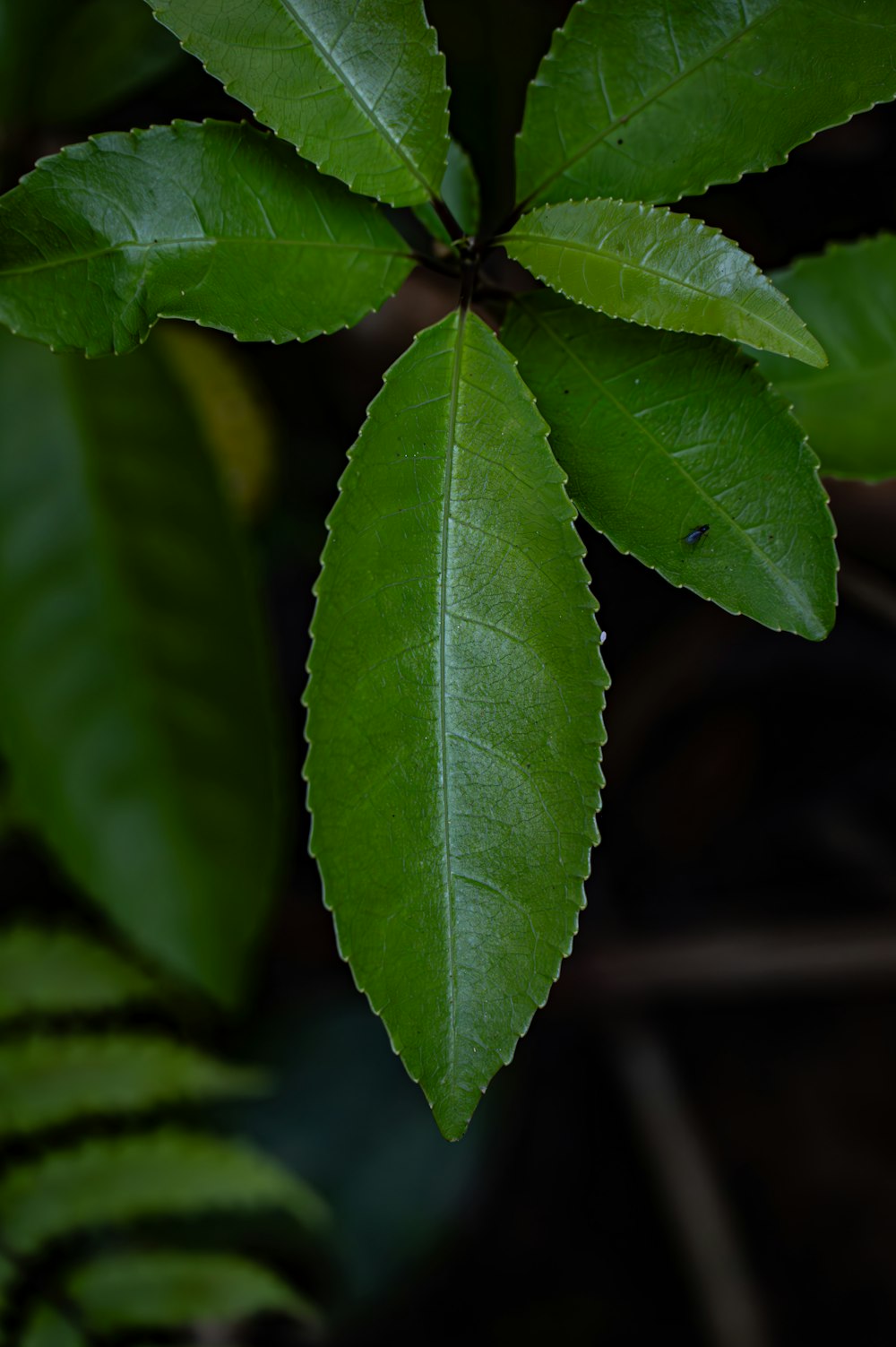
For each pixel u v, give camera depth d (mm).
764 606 629
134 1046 957
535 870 625
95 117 817
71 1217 916
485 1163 1311
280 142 632
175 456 875
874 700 1477
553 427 639
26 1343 912
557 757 625
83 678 883
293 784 1362
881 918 1386
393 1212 1116
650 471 635
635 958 1365
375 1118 1140
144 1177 929
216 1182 938
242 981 896
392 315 950
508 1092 1203
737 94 637
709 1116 1521
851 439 690
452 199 675
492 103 758
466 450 627
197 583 887
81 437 869
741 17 635
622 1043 1403
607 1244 1482
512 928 624
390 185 631
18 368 862
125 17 786
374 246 638
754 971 1353
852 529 804
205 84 873
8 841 1138
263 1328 1143
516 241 632
